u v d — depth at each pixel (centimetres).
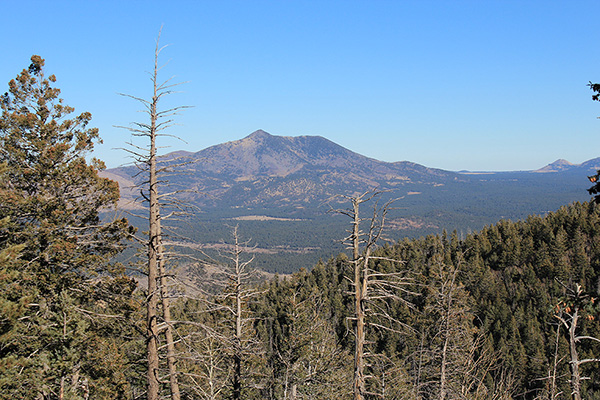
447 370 2236
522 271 8888
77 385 1991
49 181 2075
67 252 1959
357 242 1383
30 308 1897
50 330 1834
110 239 2148
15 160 2091
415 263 8506
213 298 2055
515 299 7775
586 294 1164
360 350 1391
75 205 2170
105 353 1986
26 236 1928
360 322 1391
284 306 6969
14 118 2109
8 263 1575
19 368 1636
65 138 2286
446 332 2259
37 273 1886
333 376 2967
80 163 2186
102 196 2250
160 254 1217
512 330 6256
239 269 1931
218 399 2305
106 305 2200
